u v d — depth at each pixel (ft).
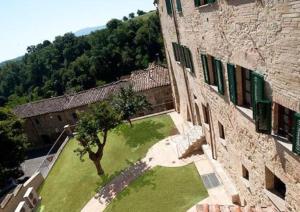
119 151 70.85
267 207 27.68
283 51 18.08
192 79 51.88
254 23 21.17
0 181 83.76
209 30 32.99
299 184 20.84
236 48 25.99
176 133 70.33
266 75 21.27
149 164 59.47
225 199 42.04
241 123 30.09
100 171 62.44
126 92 82.17
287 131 21.70
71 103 106.63
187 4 40.47
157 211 44.57
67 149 83.66
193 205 42.98
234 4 23.89
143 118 86.43
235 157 36.14
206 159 53.42
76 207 54.08
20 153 88.89
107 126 61.21
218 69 32.65
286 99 19.30
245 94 28.78
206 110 50.06
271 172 26.73
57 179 67.97
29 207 57.31
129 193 51.96
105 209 49.90
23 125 111.86
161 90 94.99
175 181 50.39
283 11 16.88
